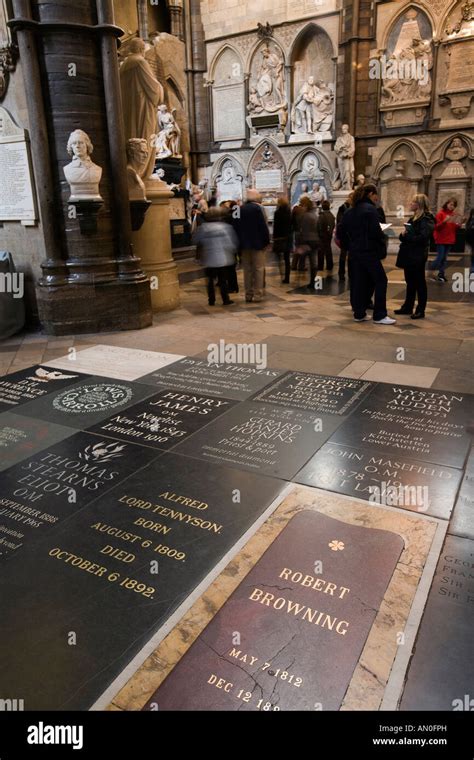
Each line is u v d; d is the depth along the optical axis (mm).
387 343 5785
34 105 6027
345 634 1931
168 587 2205
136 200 6762
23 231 6848
